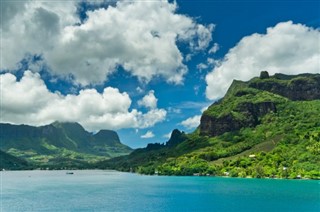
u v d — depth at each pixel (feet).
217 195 654.53
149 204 552.41
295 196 619.26
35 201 598.75
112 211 489.67
